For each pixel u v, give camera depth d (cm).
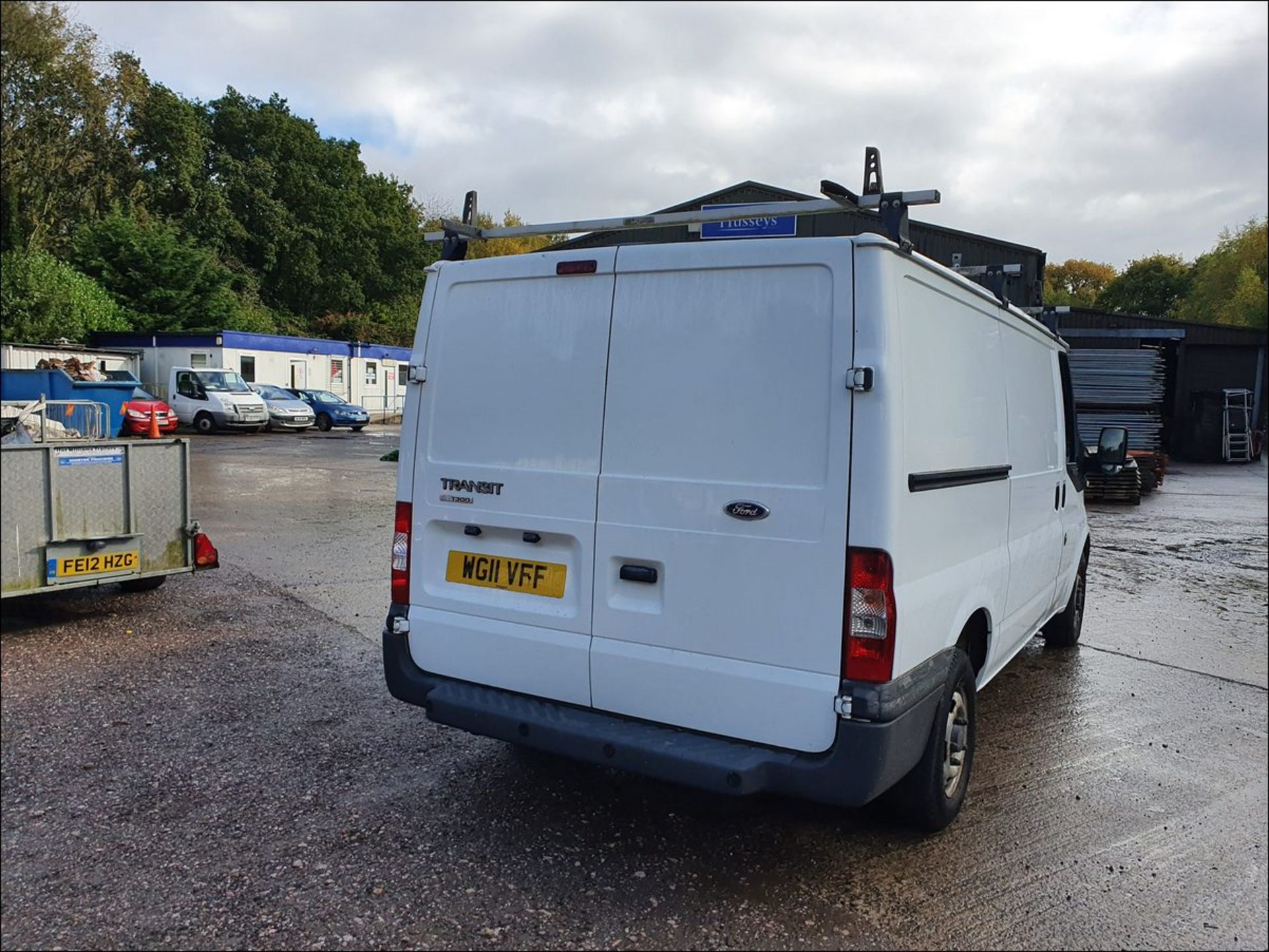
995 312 434
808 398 312
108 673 554
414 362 399
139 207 4200
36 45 3462
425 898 320
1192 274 6384
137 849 350
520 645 368
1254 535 1279
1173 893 335
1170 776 443
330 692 532
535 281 369
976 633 425
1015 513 464
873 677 303
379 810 387
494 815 384
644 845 362
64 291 3272
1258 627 752
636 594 344
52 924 301
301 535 1040
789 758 314
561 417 360
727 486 324
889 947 297
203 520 1123
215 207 4719
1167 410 3098
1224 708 548
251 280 4806
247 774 420
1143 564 1041
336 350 3684
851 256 308
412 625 395
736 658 324
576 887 329
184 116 4550
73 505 631
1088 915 318
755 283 323
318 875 334
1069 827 386
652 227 381
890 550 302
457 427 386
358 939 295
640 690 344
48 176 3812
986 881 339
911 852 361
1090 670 623
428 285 401
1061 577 608
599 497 350
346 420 3098
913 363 325
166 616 681
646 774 327
